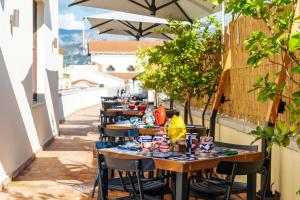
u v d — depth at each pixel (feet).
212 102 27.37
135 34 38.93
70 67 126.52
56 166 26.55
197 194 13.84
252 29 19.90
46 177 23.53
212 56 26.22
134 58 134.10
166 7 27.61
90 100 87.81
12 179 22.71
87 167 26.27
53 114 39.73
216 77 25.35
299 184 14.70
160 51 26.81
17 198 19.21
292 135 7.30
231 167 11.73
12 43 23.61
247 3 6.64
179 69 26.04
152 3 26.43
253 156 13.58
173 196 14.51
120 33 40.75
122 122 23.02
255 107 19.61
